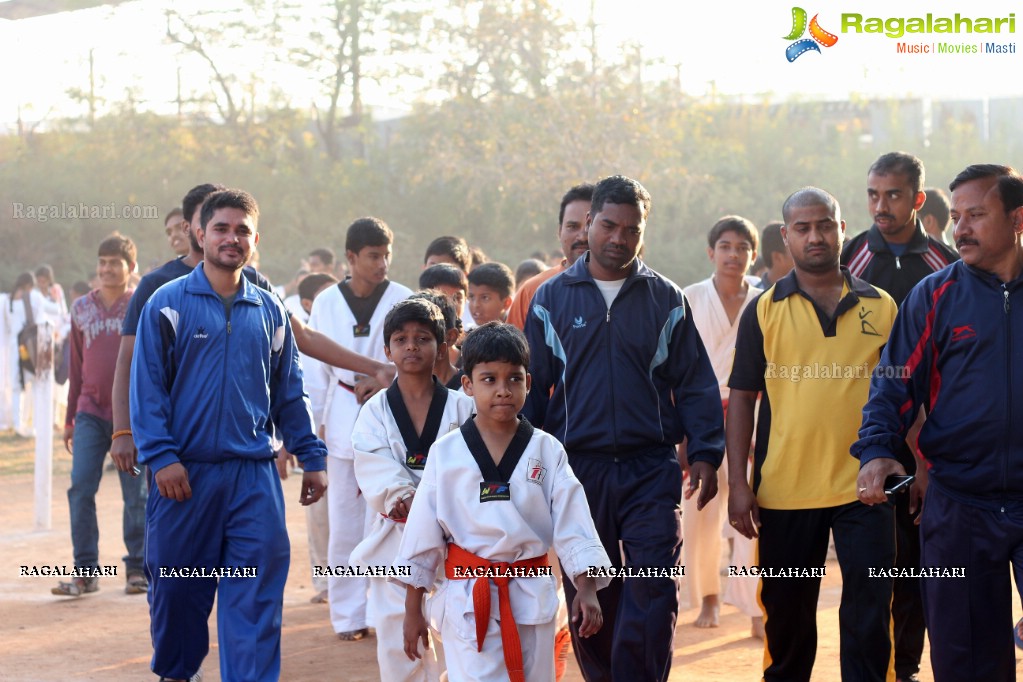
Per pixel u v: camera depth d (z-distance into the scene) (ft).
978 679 15.07
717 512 23.99
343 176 118.52
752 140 130.93
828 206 17.34
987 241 14.80
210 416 17.52
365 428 17.10
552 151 105.09
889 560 16.93
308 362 25.50
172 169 108.58
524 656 14.88
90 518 28.25
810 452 17.21
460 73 113.70
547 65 111.14
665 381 18.06
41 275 62.69
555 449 15.17
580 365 17.66
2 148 102.17
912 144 130.62
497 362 14.69
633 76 113.29
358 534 24.03
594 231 17.67
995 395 14.71
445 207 119.44
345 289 25.41
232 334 17.74
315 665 21.65
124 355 20.29
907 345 15.43
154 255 104.32
